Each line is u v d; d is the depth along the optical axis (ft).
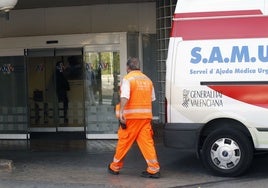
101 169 28.12
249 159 25.11
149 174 25.75
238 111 24.95
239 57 24.94
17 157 32.53
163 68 40.50
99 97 38.58
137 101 25.41
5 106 40.47
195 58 25.50
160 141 37.17
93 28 44.01
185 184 24.40
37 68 43.47
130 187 23.94
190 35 25.61
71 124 43.21
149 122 25.80
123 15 43.57
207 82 25.35
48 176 26.53
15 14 45.06
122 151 26.27
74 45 38.58
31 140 39.78
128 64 25.85
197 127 25.54
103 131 38.70
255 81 24.71
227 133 25.27
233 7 25.13
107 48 38.04
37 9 44.68
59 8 44.32
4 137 40.57
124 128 25.85
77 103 42.96
